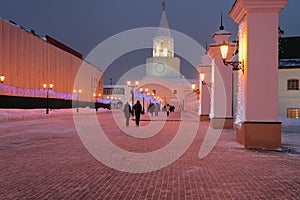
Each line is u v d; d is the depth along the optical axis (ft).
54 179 22.04
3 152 33.88
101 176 23.02
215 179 22.03
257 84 37.76
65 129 64.85
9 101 117.19
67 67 174.40
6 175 23.17
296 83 100.07
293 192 18.86
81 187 20.03
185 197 17.97
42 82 145.18
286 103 100.68
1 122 86.07
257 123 37.37
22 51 127.34
